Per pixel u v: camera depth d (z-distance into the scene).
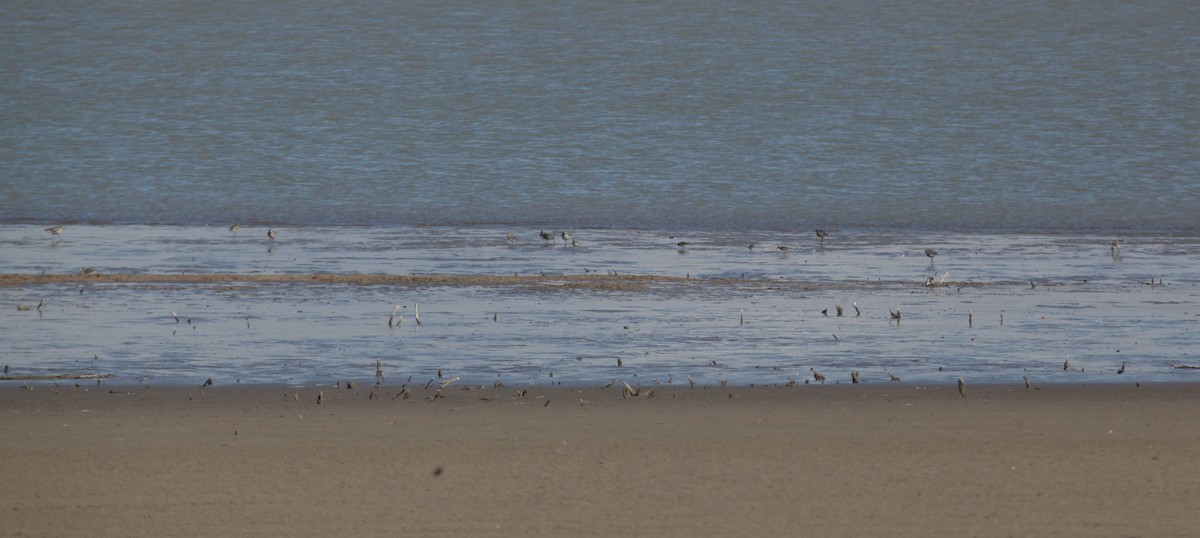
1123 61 161.62
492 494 21.25
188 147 114.12
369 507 20.56
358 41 177.50
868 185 94.00
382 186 92.38
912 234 67.00
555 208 81.38
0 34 176.88
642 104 140.00
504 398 28.42
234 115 133.88
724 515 20.33
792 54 168.12
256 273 47.97
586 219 75.12
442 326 37.56
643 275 48.09
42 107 137.38
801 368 32.19
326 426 25.61
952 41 175.12
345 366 31.94
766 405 27.88
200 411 26.94
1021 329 37.78
